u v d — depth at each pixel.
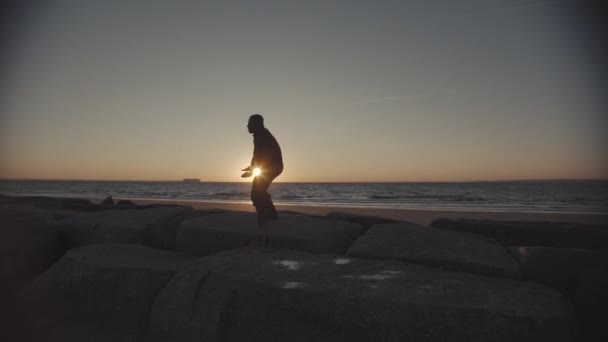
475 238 5.58
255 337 3.72
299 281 3.90
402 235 5.66
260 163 5.91
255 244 5.69
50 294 4.80
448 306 3.24
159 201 35.97
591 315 3.52
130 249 5.70
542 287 3.84
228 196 52.34
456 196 50.66
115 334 4.30
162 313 4.13
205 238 6.00
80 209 11.53
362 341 3.37
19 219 6.57
